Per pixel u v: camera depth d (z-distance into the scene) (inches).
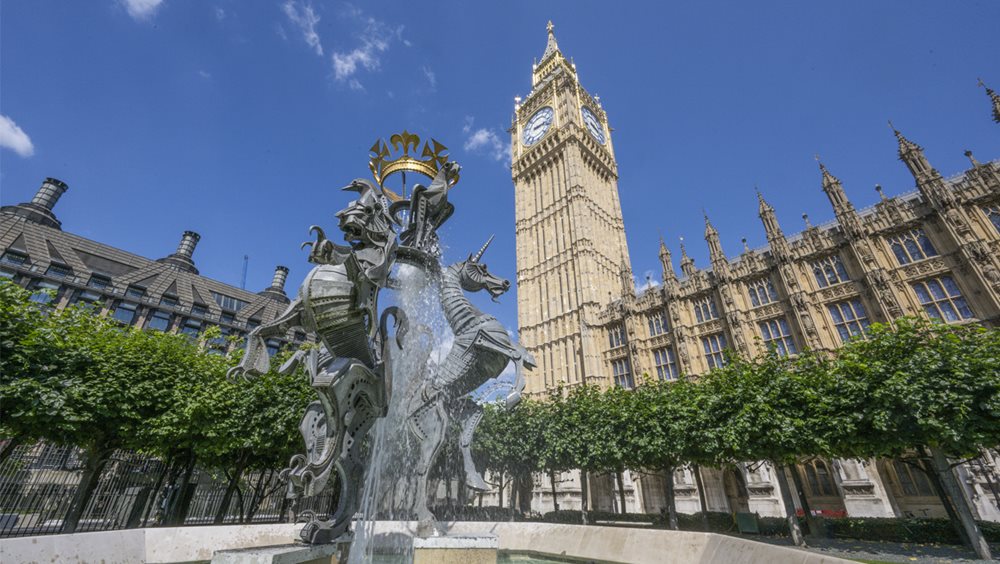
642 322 1907.0
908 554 624.1
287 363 337.1
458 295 452.4
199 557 385.4
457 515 524.7
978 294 1129.4
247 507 1218.0
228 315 2842.0
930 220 1263.5
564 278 2333.9
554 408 1120.2
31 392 598.2
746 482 1330.0
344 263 299.7
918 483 1078.4
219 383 837.2
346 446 313.9
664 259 1876.2
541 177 2768.2
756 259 1616.6
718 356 1621.6
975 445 584.4
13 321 630.5
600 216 2583.7
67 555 308.7
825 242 1450.5
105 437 773.3
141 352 808.3
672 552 402.3
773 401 747.4
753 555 317.7
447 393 414.9
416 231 441.1
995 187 1183.6
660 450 855.7
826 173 1488.7
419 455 392.8
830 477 1224.2
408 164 512.1
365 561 335.6
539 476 1654.8
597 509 1642.5
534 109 3117.6
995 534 687.7
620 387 1120.8
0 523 716.0
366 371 314.3
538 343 2343.8
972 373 592.4
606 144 3107.8
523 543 499.5
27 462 786.8
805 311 1406.3
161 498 925.2
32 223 2443.4
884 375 647.1
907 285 1254.3
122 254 2709.2
